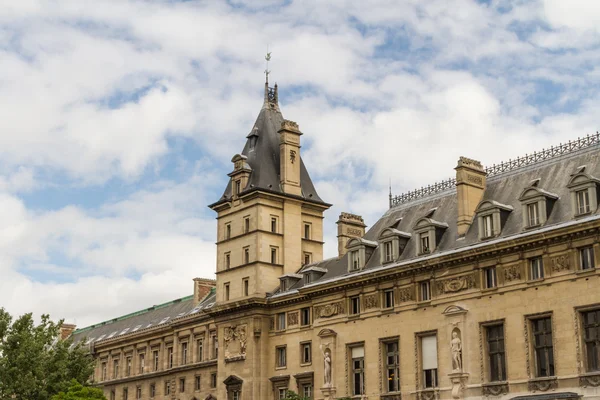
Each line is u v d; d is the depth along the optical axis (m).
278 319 84.12
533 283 60.56
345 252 84.94
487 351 63.19
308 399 69.94
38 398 87.44
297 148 92.88
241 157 91.00
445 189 77.31
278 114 97.00
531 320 60.66
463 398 63.53
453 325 65.25
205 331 102.31
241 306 85.38
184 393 104.12
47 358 89.44
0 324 89.94
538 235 60.00
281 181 90.50
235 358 85.12
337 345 75.81
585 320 57.53
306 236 91.56
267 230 87.44
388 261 73.44
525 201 63.38
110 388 121.88
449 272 66.81
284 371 81.56
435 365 67.00
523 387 59.84
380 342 71.56
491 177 72.88
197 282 113.69
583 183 59.78
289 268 87.88
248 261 87.31
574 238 58.47
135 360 118.12
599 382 55.31
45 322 93.06
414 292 69.38
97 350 127.75
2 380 87.12
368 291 73.75
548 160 68.88
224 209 92.25
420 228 71.31
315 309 79.00
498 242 62.66
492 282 63.94
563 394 56.56
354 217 87.25
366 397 71.75
